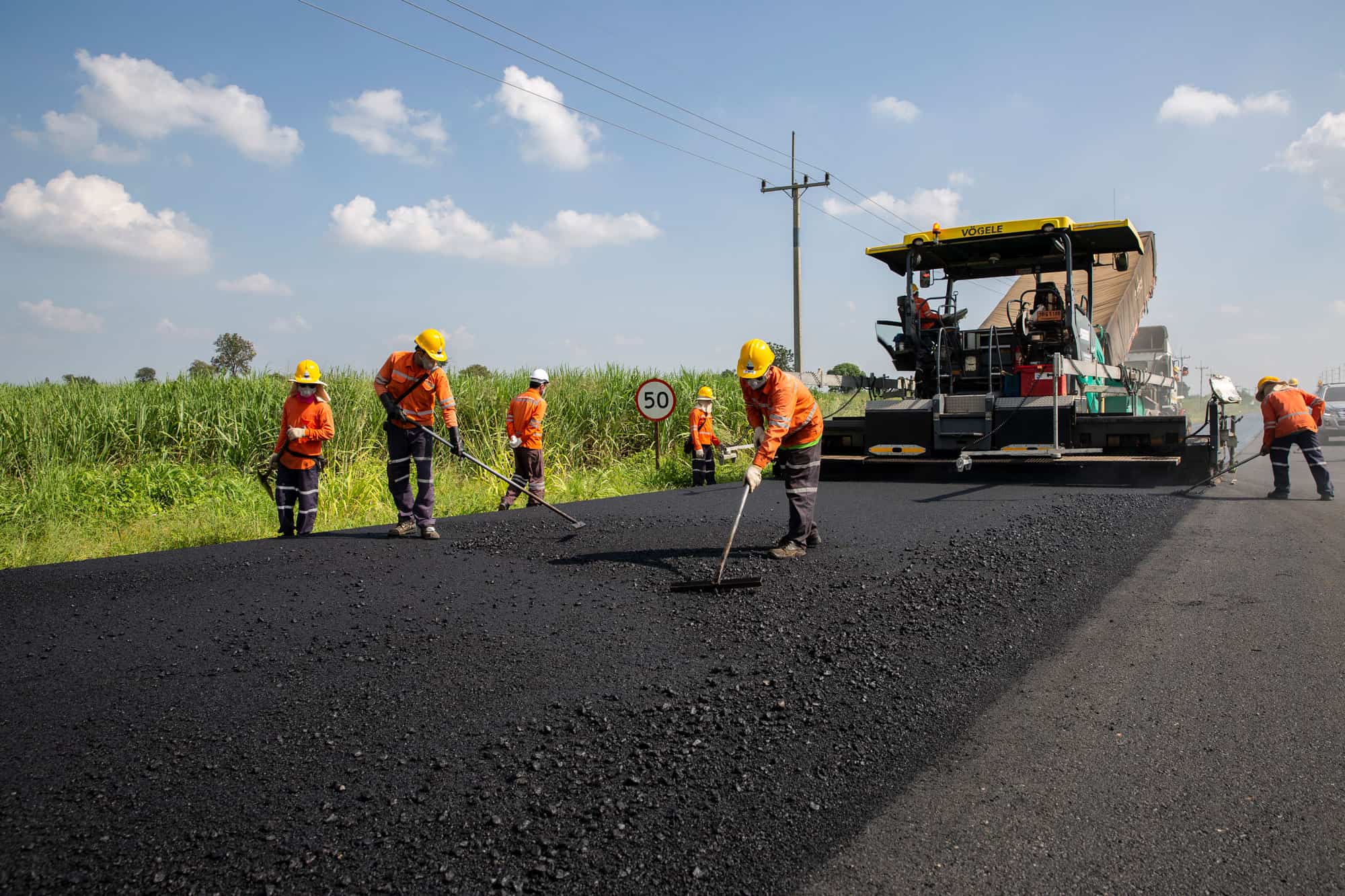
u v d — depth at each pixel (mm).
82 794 2887
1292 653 3986
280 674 3953
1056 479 10969
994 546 6344
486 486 11312
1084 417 10625
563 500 10797
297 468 7691
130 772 3039
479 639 4383
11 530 8719
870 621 4590
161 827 2682
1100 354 12375
